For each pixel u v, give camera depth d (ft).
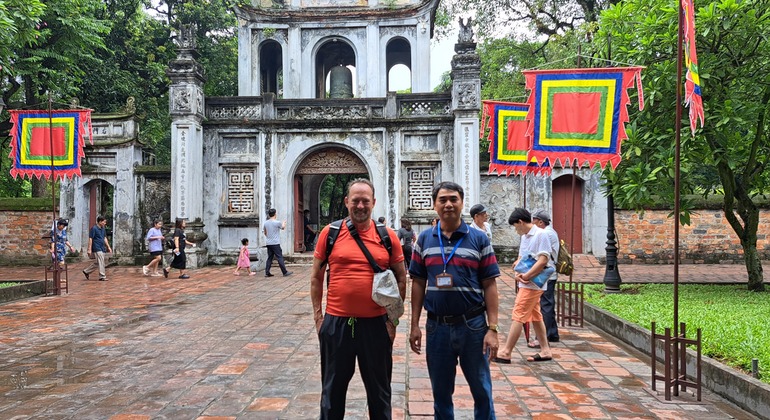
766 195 56.18
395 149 57.67
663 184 32.81
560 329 26.71
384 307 11.62
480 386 11.80
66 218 60.64
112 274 51.08
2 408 15.08
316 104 58.75
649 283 39.83
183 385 17.16
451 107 57.36
